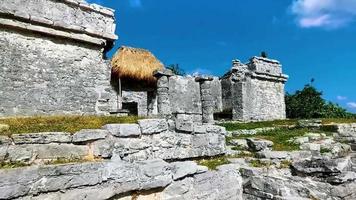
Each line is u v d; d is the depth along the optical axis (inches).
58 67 428.8
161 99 664.4
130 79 769.6
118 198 203.5
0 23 381.1
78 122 232.1
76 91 441.1
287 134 572.7
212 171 264.2
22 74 396.8
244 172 293.0
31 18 402.9
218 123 800.3
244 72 993.5
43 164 182.2
